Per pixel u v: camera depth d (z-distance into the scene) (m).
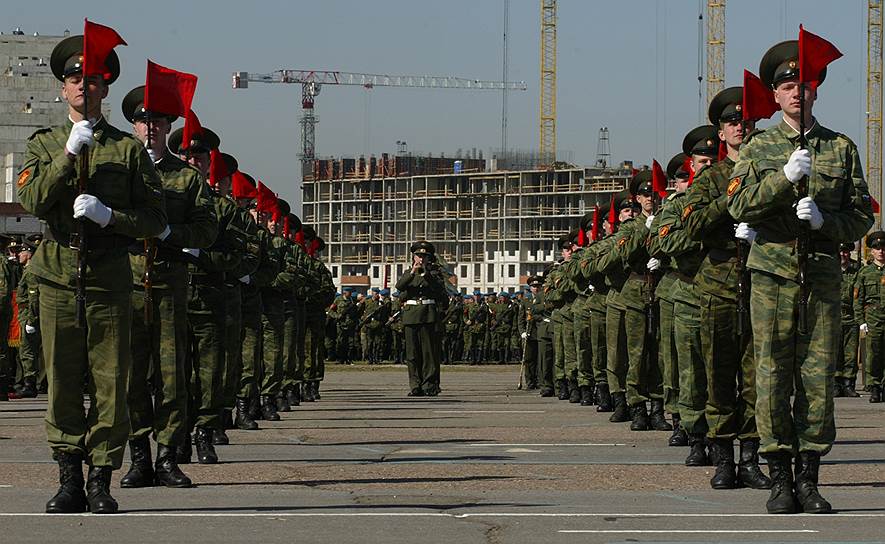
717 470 20.16
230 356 26.28
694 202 20.08
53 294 17.19
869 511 17.44
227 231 23.34
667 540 15.21
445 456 24.66
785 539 15.27
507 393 51.50
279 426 32.22
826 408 17.34
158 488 19.97
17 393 47.88
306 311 43.88
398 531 15.73
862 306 45.47
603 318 37.06
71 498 17.23
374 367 80.69
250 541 15.05
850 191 17.45
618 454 25.17
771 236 17.50
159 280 20.23
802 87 17.05
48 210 17.06
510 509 17.59
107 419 17.33
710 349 20.12
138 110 20.41
